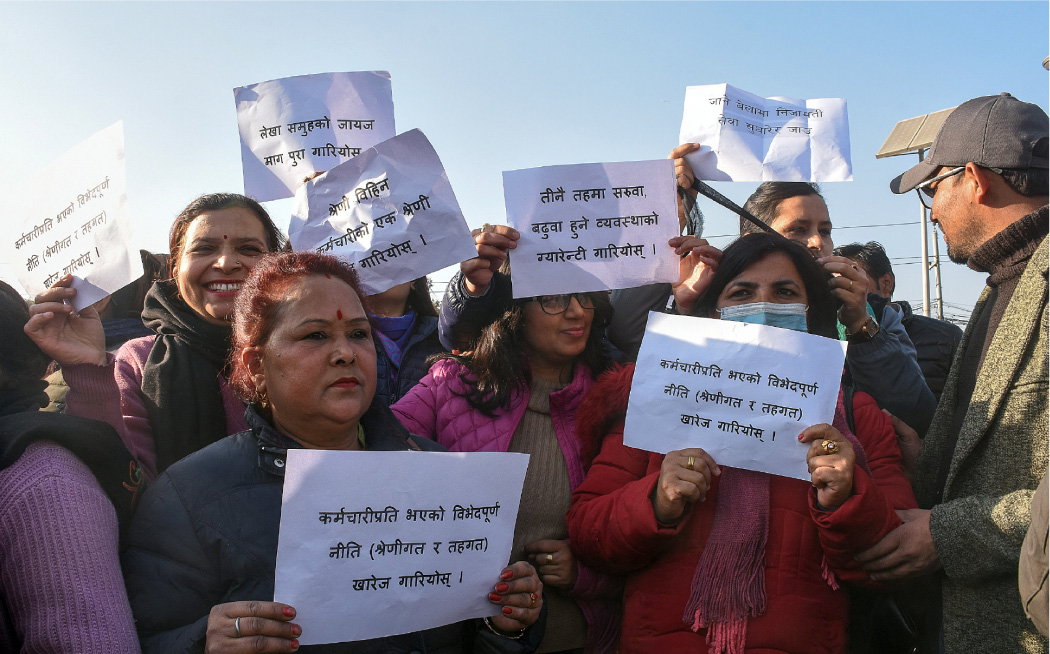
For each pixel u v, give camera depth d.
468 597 1.89
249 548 1.76
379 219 2.50
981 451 2.24
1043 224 2.32
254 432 1.93
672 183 2.63
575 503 2.45
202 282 2.54
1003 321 2.27
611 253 2.61
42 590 1.62
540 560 2.43
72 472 1.76
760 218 3.76
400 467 1.83
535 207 2.62
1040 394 2.12
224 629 1.60
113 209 2.21
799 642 2.12
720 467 2.33
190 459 1.90
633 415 2.30
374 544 1.78
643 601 2.25
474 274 2.72
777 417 2.22
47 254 2.28
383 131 2.87
